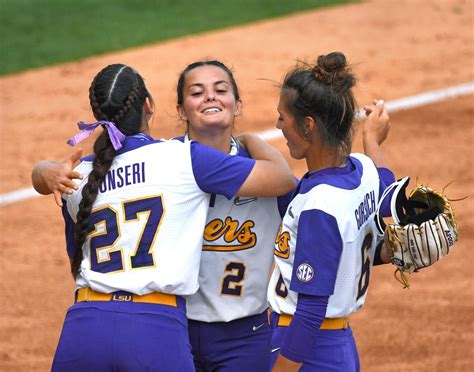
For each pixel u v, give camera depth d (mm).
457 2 52531
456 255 27609
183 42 48656
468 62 43781
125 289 14438
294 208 14352
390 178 16047
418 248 13930
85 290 14867
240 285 16031
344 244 14016
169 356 14391
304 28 49844
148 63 45906
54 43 49938
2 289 27016
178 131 37812
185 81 15945
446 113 38344
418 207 14750
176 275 14516
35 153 37375
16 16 54375
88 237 14930
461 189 31828
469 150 34875
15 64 47312
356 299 14797
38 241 30234
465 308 24719
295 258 14062
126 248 14625
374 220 15031
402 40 47219
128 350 14219
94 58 47406
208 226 15742
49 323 25047
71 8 55562
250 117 38938
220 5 54844
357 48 46438
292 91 14305
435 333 23547
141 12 54344
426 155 34594
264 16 52250
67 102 42375
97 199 14891
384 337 23406
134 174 14789
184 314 14891
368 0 54000
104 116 15188
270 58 45656
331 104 14141
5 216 32094
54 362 14688
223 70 16047
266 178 14898
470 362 22172
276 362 14086
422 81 41812
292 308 14422
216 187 14828
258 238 15922
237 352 16328
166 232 14633
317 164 14570
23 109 41812
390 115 38438
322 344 14453
